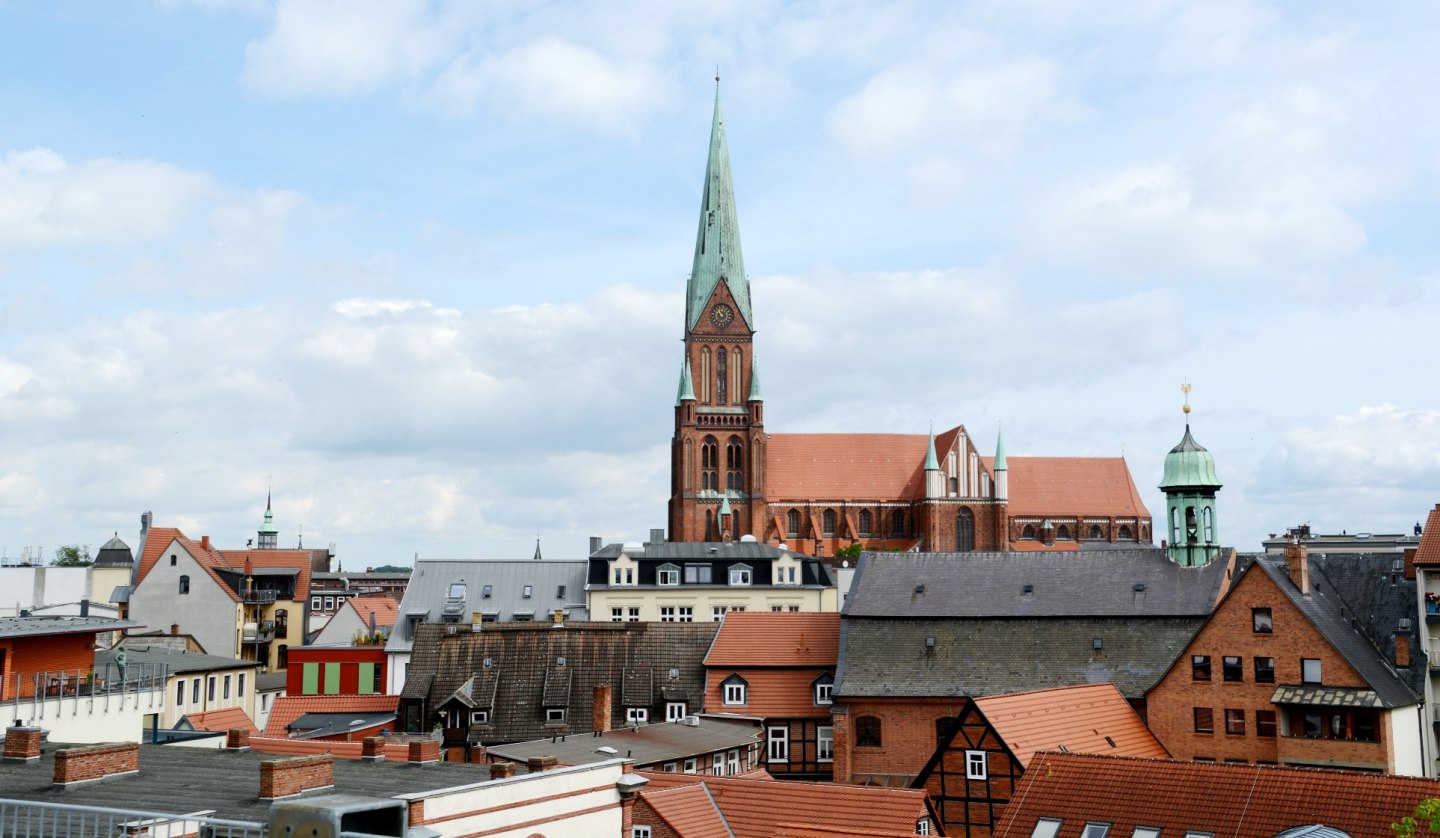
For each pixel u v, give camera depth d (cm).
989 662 9606
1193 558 9844
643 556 13200
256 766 3675
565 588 13175
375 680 12212
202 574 14138
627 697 10112
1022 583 10069
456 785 3581
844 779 9544
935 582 10238
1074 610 9712
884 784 9419
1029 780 6144
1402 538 16525
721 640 10331
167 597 14050
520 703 10019
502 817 3241
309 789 3241
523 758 7069
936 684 9550
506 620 12719
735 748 8481
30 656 6294
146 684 7100
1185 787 5788
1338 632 8744
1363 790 5412
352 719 9919
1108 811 5831
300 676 12212
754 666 10112
